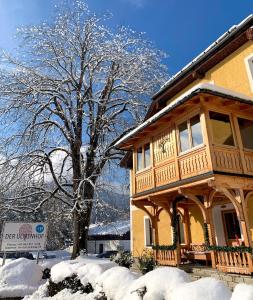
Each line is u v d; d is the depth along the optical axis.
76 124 21.22
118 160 21.59
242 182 9.02
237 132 9.74
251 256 8.04
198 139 9.53
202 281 3.98
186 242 12.77
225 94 9.02
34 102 19.73
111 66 22.77
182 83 15.59
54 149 20.58
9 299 8.89
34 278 10.09
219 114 9.66
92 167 20.86
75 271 7.52
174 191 10.33
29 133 19.20
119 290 5.35
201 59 13.91
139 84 22.42
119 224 21.56
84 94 21.78
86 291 6.63
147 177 12.12
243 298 3.15
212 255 9.28
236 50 13.00
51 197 19.97
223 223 11.69
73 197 19.53
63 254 30.34
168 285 4.30
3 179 18.50
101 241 35.50
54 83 20.91
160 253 11.74
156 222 12.70
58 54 21.75
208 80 14.31
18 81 20.28
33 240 12.95
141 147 13.13
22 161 18.70
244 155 9.52
